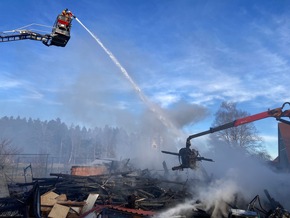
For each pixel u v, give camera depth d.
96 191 13.88
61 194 12.88
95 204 12.22
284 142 26.88
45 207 11.26
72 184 14.56
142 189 14.59
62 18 12.10
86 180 15.08
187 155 11.78
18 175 31.20
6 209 10.41
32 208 9.93
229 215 10.63
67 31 12.20
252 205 11.80
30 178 29.94
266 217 11.40
